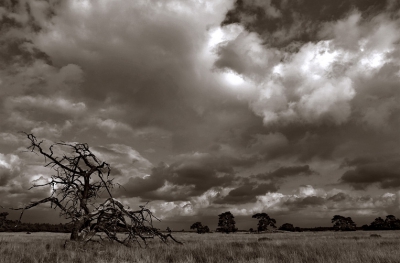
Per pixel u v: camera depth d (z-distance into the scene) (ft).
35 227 309.22
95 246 57.21
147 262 36.55
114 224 69.21
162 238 74.08
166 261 38.01
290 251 46.57
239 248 54.49
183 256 41.14
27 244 54.60
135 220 70.13
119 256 41.04
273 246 57.72
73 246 52.24
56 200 64.80
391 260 34.83
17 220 61.87
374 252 40.22
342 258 35.76
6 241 64.23
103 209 66.33
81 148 69.46
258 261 34.73
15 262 34.27
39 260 35.86
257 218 366.84
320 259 36.65
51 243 59.00
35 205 63.16
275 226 364.79
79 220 62.85
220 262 37.04
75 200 66.74
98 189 72.69
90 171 69.00
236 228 327.67
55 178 66.95
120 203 69.72
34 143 65.82
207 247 55.36
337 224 372.38
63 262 35.32
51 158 67.67
